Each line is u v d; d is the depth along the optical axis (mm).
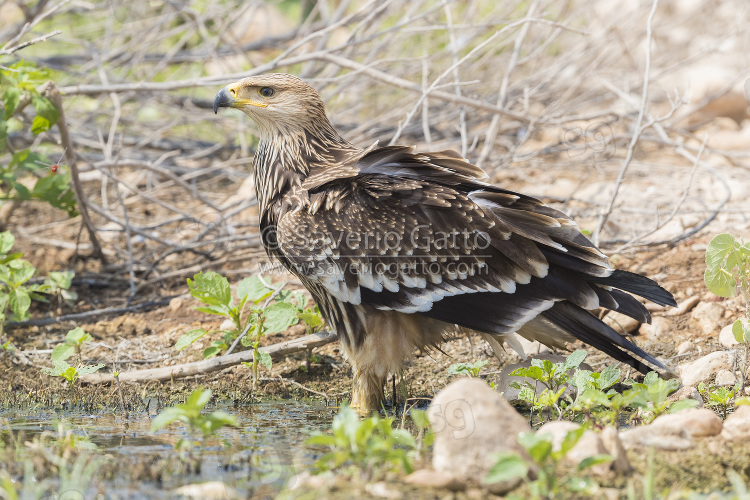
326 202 8500
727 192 12586
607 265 8133
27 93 10719
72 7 17625
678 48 20156
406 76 17359
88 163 12320
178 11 17234
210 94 19031
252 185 14570
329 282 8500
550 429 6426
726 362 8727
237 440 7434
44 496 5945
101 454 6910
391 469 6055
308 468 6562
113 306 11445
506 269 8203
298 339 9531
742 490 5523
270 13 22047
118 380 8805
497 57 17328
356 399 8789
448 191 8352
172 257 12734
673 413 6953
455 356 9859
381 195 8336
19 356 9930
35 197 11078
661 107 18328
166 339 10359
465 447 5992
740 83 17719
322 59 12773
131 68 17062
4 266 10188
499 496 5738
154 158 16141
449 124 17328
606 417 7098
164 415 6414
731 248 8445
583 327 8172
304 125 9297
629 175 14961
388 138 16469
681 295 10609
